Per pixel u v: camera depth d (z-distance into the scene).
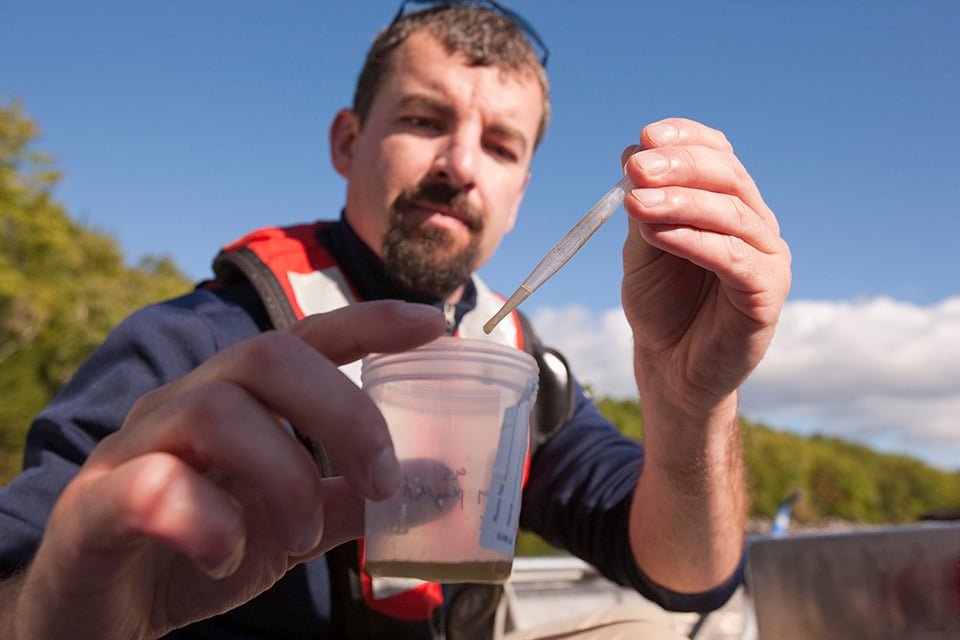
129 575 0.20
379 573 0.23
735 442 0.43
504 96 0.57
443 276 0.55
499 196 0.57
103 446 0.19
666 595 0.45
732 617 0.69
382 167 0.55
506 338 0.55
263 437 0.18
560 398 0.56
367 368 0.25
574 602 0.84
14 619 0.21
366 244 0.55
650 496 0.43
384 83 0.57
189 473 0.18
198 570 0.23
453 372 0.24
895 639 0.44
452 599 0.51
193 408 0.19
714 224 0.27
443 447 0.24
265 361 0.19
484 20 0.59
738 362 0.31
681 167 0.27
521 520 0.59
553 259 0.27
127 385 0.40
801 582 0.51
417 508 0.23
